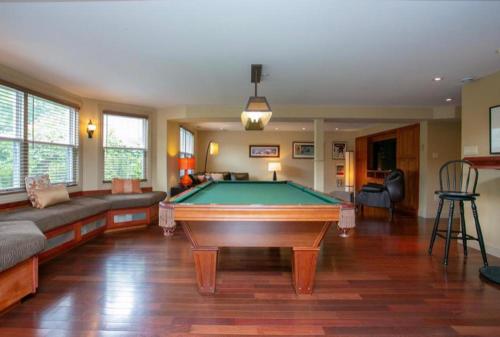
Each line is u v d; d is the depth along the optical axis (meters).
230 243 2.47
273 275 2.92
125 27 2.46
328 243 4.11
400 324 2.04
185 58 3.17
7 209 3.44
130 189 5.31
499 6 2.12
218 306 2.27
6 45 2.84
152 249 3.72
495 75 3.60
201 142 9.43
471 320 2.09
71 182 4.71
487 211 3.67
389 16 2.27
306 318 2.11
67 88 4.40
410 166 6.70
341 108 5.73
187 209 2.21
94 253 3.56
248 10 2.19
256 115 3.36
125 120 5.61
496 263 3.26
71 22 2.38
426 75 3.73
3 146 3.48
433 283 2.73
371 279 2.82
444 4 2.10
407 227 5.15
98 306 2.26
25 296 2.34
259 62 3.29
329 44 2.80
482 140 3.78
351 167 8.52
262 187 4.05
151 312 2.18
